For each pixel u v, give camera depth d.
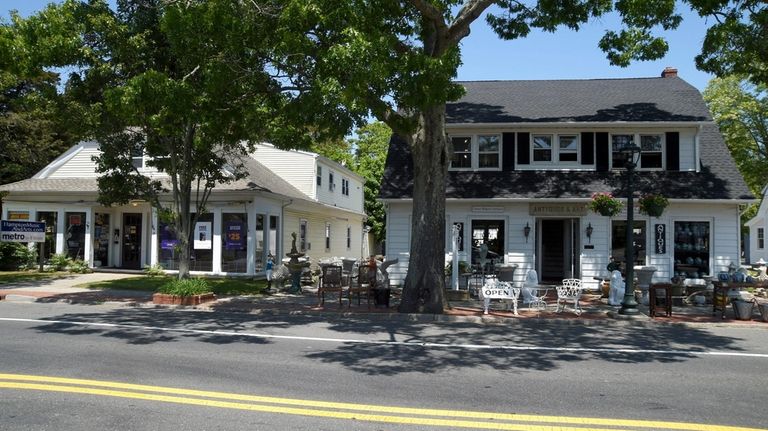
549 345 10.49
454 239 17.77
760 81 14.27
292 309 14.88
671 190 19.25
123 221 25.70
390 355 9.25
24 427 5.34
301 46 11.77
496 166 20.89
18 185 24.45
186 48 13.20
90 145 25.61
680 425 5.71
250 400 6.38
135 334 10.67
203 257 22.95
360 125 14.19
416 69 11.52
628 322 13.66
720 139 21.45
